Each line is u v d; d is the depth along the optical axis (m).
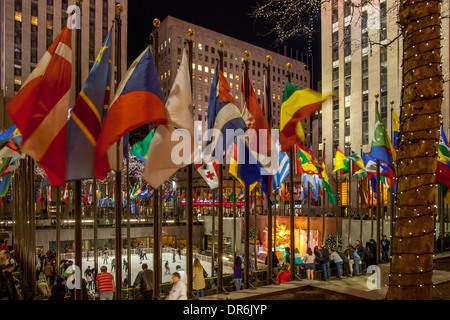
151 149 9.41
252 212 53.56
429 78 5.87
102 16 84.44
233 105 11.29
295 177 44.47
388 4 45.81
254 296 9.33
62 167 8.32
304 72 129.12
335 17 61.28
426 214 5.87
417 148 5.91
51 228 44.53
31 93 8.47
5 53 74.88
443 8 35.91
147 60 9.15
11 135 13.04
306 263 14.78
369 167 22.30
